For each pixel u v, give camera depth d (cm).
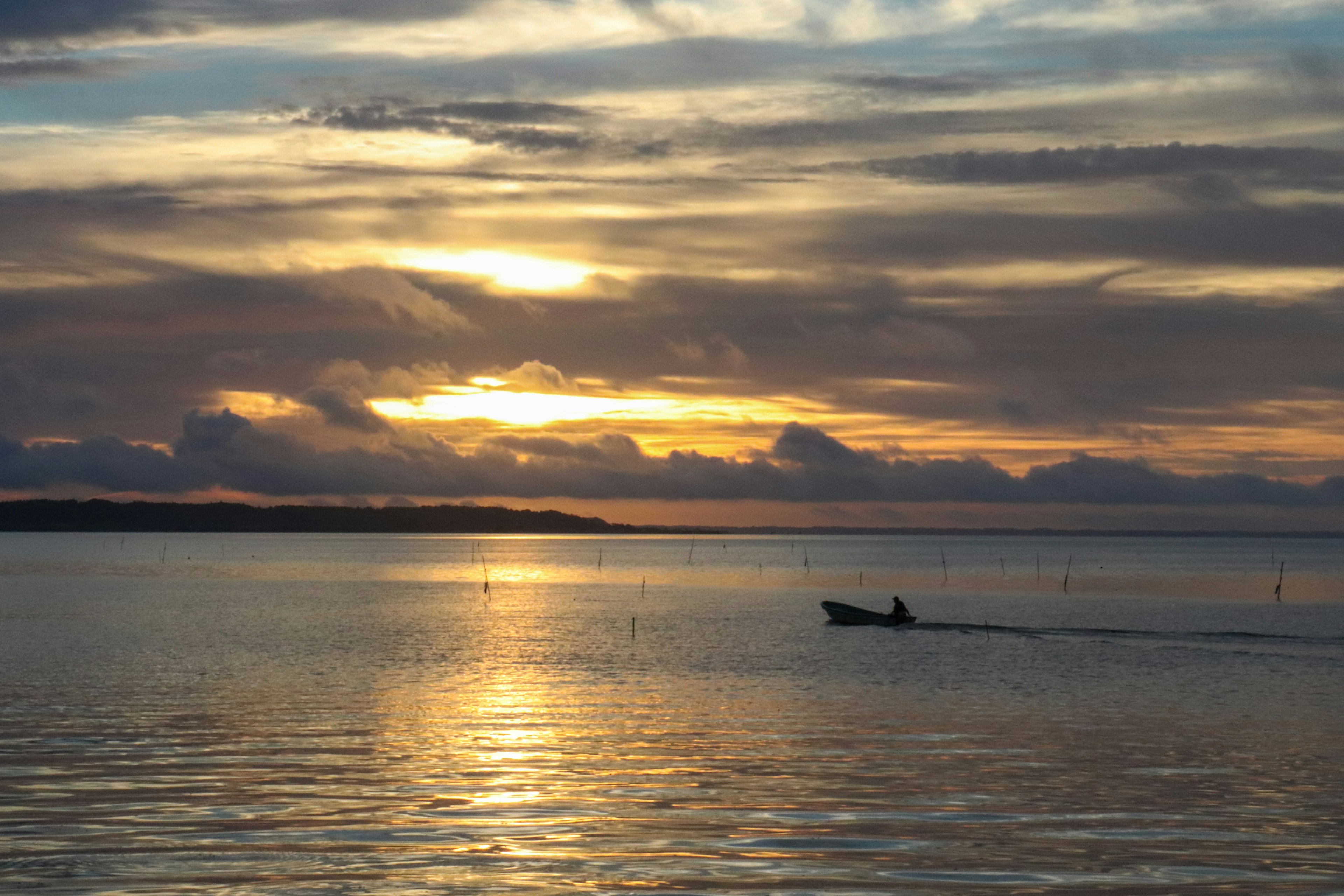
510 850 2211
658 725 3647
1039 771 2956
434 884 2009
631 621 8350
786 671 5169
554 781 2802
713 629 7644
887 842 2286
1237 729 3616
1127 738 3441
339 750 3166
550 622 8256
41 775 2822
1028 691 4512
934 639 6800
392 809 2511
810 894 1975
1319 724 3712
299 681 4709
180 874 2055
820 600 11169
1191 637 6875
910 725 3662
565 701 4169
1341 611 9812
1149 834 2356
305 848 2206
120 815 2439
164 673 4959
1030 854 2212
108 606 9662
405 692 4394
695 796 2650
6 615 8544
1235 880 2069
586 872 2083
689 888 2002
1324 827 2416
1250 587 14388
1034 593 13050
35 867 2084
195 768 2911
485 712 3888
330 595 11669
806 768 2975
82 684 4569
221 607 9688
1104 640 6694
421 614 9031
